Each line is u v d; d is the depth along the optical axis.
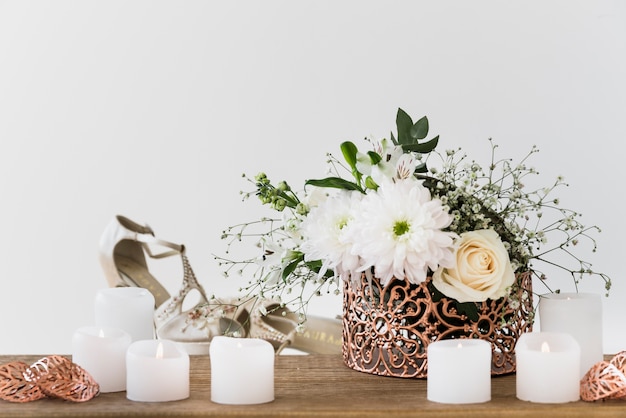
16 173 3.62
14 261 3.60
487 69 3.48
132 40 3.60
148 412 0.94
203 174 3.59
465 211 1.13
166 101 3.60
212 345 0.99
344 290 1.22
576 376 0.98
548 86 3.46
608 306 3.37
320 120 3.54
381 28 3.51
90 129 3.62
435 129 3.50
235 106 3.57
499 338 1.15
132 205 3.61
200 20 3.58
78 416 0.93
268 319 2.17
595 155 3.43
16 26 3.63
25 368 1.01
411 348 1.15
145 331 1.17
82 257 3.60
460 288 1.09
